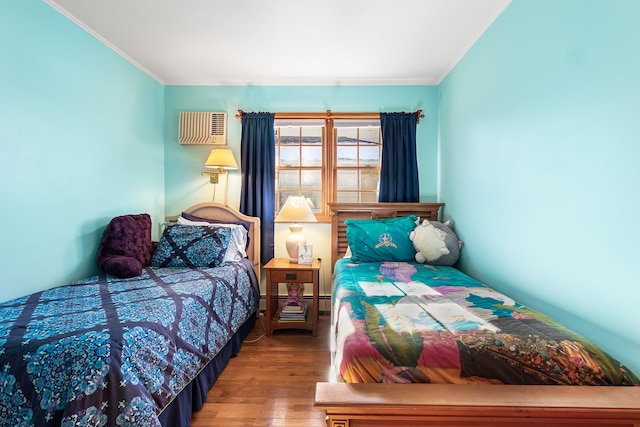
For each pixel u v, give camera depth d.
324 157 3.43
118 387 1.14
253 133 3.29
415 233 2.70
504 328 1.21
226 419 1.66
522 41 1.83
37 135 1.94
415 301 1.58
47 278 2.01
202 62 2.88
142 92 3.00
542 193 1.65
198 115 3.31
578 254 1.41
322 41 2.50
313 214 3.19
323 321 3.11
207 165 3.09
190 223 2.96
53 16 2.04
